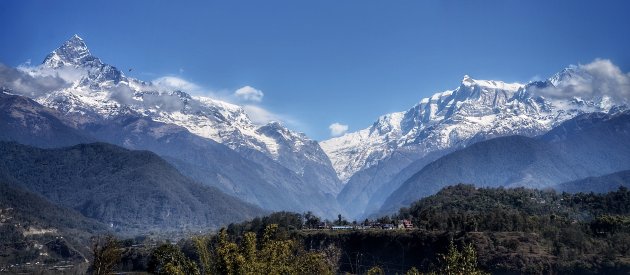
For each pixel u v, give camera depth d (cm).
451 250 6378
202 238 5691
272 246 5653
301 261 6269
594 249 18650
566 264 17675
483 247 18825
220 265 5250
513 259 18125
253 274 5241
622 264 17038
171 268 5516
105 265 9356
